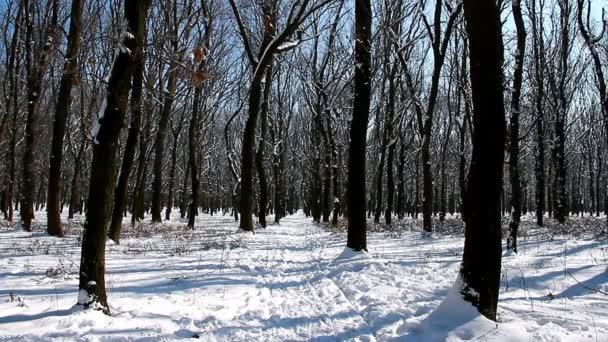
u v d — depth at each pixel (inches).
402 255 557.9
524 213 2165.4
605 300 315.6
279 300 324.8
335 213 1143.0
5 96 1079.0
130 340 215.5
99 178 248.5
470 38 237.6
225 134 1178.6
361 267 452.8
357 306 302.2
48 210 723.4
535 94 1157.1
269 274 434.0
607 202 1844.2
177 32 847.7
